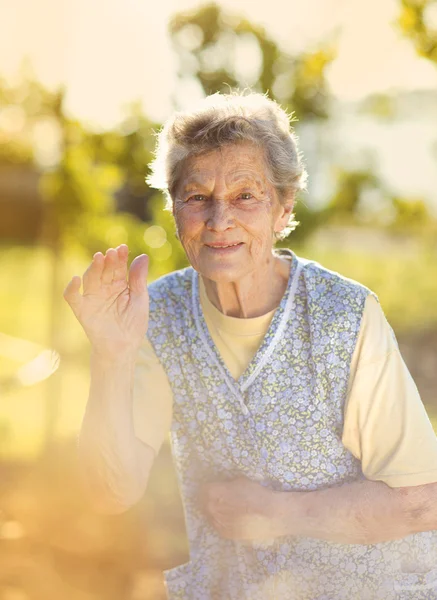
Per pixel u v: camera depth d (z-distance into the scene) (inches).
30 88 200.2
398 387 75.1
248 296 78.0
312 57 208.5
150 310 82.3
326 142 277.3
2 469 182.2
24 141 219.1
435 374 278.8
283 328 77.6
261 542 78.6
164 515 166.7
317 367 76.2
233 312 78.6
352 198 307.7
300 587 78.5
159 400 81.7
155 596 135.4
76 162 212.8
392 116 285.1
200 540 84.0
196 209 75.8
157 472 189.9
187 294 81.9
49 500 165.0
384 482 75.2
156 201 217.5
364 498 75.2
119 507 79.6
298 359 77.4
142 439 80.3
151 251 215.8
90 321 74.3
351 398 75.5
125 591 137.4
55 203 218.7
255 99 78.2
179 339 80.9
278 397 77.6
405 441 74.3
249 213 75.1
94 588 137.6
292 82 220.4
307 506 76.3
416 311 369.4
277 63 214.8
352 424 76.2
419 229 405.7
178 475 85.0
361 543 76.3
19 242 601.6
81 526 155.6
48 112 203.8
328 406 77.0
